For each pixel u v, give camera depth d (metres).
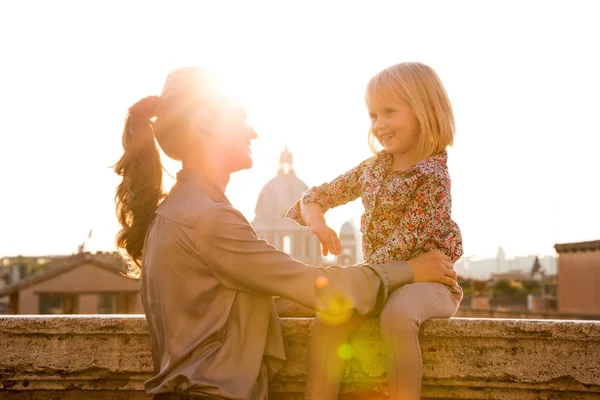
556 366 2.29
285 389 2.40
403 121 2.44
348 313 2.13
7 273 66.69
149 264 2.15
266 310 2.19
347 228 52.91
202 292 2.09
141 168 2.32
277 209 55.56
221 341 2.09
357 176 2.66
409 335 2.16
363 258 2.54
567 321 2.31
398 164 2.54
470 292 46.00
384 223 2.43
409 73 2.44
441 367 2.33
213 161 2.27
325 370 2.27
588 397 2.28
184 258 2.09
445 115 2.45
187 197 2.17
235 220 2.11
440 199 2.35
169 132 2.26
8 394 2.52
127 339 2.48
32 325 2.50
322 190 2.70
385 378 2.32
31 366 2.49
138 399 2.50
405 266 2.28
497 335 2.29
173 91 2.26
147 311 2.21
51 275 33.72
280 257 2.11
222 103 2.26
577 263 25.78
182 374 1.99
